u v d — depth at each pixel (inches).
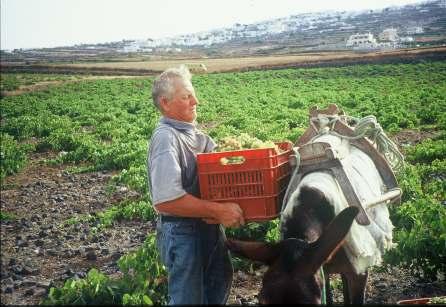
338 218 142.8
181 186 178.9
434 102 1227.2
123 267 261.4
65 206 490.0
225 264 197.5
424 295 259.1
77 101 1876.2
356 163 203.5
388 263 275.3
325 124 219.8
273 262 149.9
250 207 177.3
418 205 334.6
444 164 545.6
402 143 770.8
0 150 740.0
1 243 379.2
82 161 721.6
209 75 3102.9
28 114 1476.4
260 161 173.9
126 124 1044.5
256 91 2012.8
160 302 233.6
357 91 1791.3
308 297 135.3
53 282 294.0
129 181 528.1
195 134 197.2
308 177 181.2
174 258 184.7
